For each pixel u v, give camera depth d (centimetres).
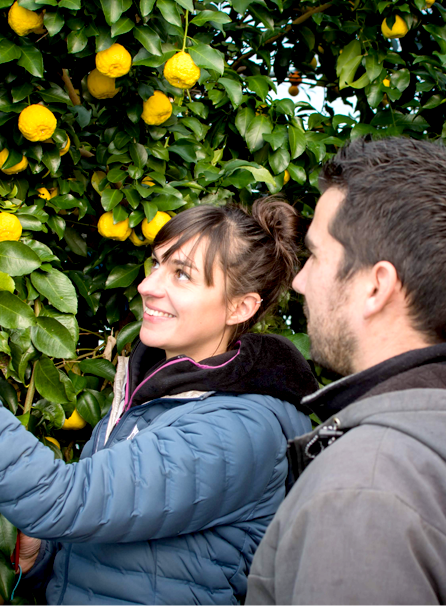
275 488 115
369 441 61
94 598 105
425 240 68
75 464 96
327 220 76
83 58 161
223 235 121
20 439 93
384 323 71
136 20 151
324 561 56
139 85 158
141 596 103
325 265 76
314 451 76
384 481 57
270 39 217
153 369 128
